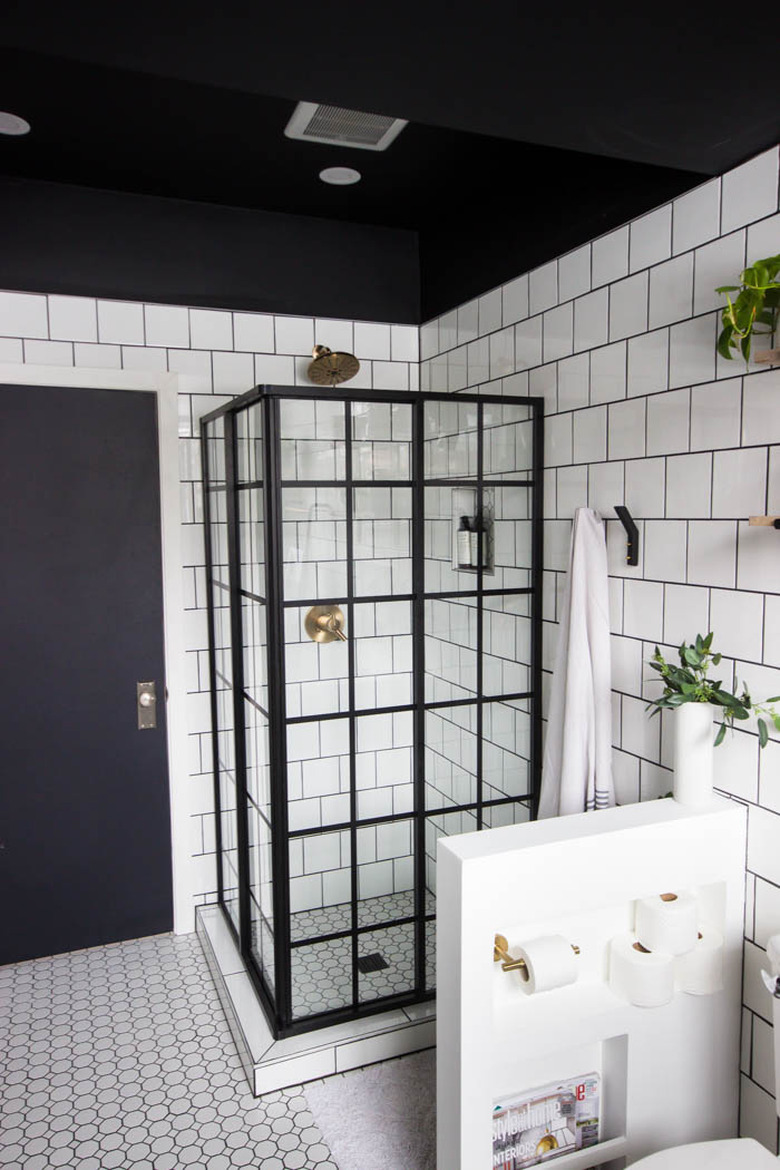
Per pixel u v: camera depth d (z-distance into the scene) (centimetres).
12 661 251
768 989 143
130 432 259
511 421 218
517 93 130
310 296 273
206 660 277
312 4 102
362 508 204
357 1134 185
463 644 220
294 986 211
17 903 258
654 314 179
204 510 269
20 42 112
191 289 259
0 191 236
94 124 199
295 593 199
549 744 205
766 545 154
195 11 105
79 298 248
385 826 216
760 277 140
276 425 193
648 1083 162
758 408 154
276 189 244
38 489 250
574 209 204
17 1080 204
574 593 193
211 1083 203
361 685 209
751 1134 169
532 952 152
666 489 178
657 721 185
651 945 160
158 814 273
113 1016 231
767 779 160
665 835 158
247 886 243
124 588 262
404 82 127
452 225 263
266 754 213
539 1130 160
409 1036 213
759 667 158
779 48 117
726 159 156
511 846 147
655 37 114
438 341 276
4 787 253
